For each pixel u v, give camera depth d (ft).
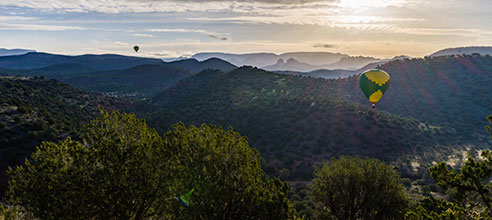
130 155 47.06
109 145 46.62
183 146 49.26
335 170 81.20
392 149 231.71
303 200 129.39
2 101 174.81
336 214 81.87
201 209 42.93
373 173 79.30
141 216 49.26
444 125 325.42
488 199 40.73
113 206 46.19
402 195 77.51
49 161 44.55
